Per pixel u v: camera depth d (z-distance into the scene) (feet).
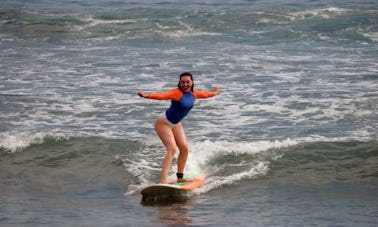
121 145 94.22
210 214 68.95
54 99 123.54
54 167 87.30
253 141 96.12
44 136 96.32
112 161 88.43
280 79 140.67
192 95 75.66
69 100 122.93
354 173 83.41
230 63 159.12
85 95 126.82
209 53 173.17
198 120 108.99
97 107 117.91
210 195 76.64
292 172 84.07
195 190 77.97
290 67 153.89
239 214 68.74
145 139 97.45
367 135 97.35
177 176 78.79
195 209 71.10
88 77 144.15
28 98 124.16
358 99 121.08
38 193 78.23
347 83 135.95
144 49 180.75
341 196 75.51
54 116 111.96
